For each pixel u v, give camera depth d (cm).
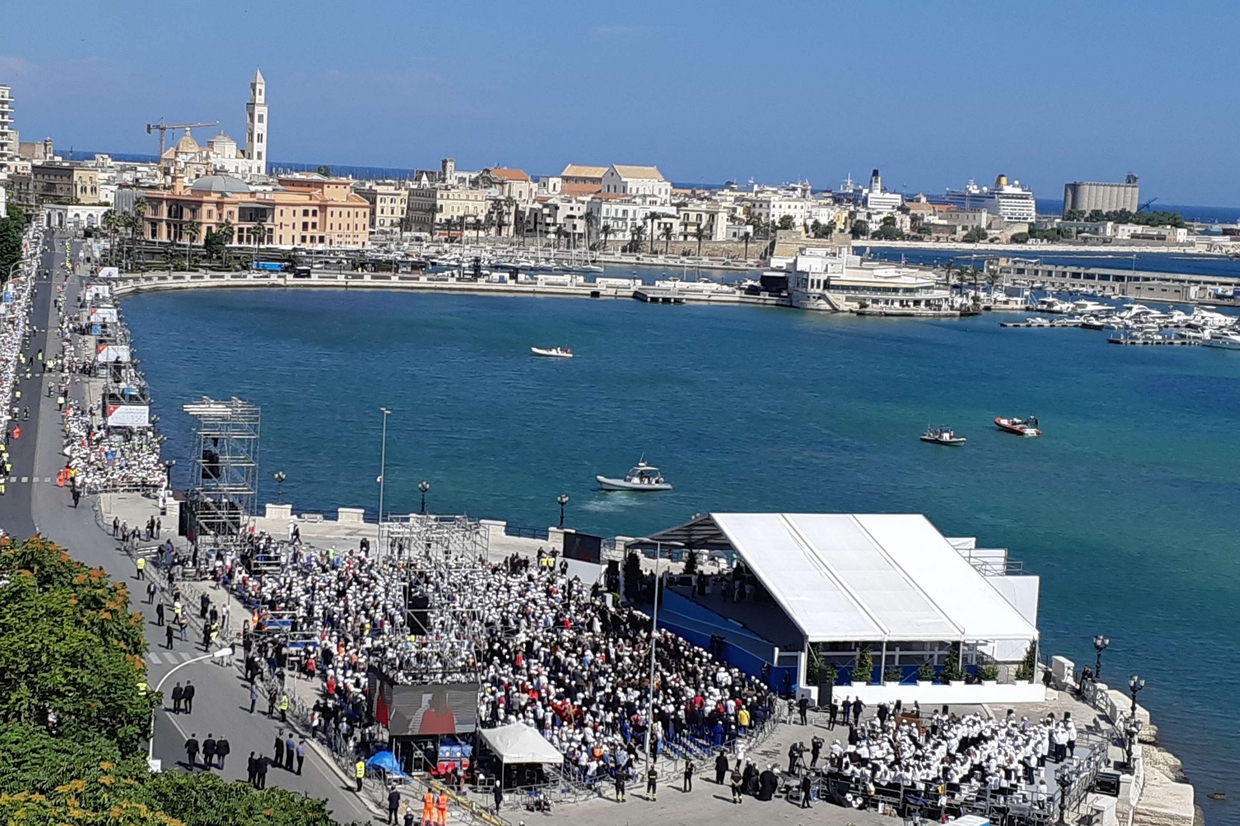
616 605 12375
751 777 9162
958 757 9519
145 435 18300
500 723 9431
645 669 10612
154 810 6525
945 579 11769
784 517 12444
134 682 8594
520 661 10375
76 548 13388
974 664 11494
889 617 11075
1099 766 9906
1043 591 17038
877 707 10788
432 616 11162
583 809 8806
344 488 19762
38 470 16462
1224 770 11794
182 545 13712
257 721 9706
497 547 14875
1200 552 19388
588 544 13550
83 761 7062
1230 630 15825
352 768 9056
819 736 10169
